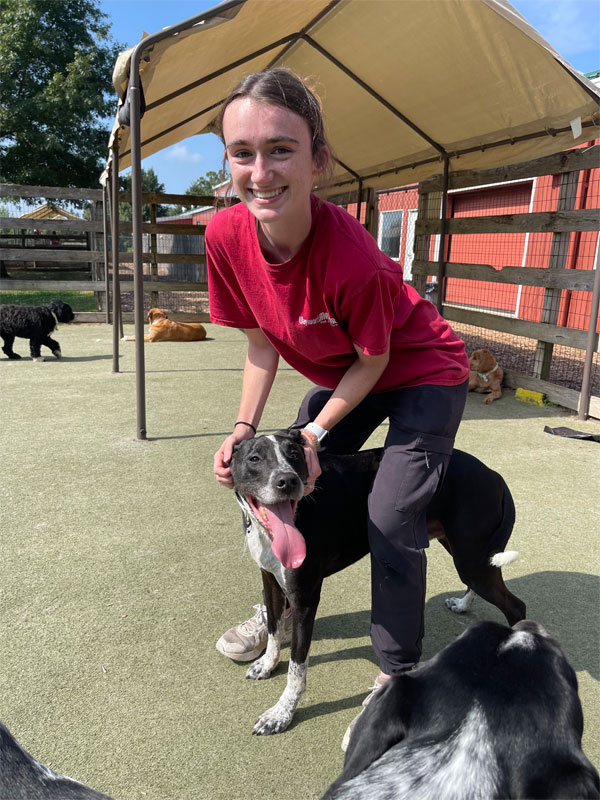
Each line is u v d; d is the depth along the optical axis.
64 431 5.45
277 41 6.53
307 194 1.98
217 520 3.81
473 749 1.22
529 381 7.03
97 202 12.24
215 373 7.90
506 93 6.11
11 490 4.19
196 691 2.44
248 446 2.15
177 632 2.77
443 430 2.27
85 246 19.42
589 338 6.01
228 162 2.00
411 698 1.37
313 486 2.19
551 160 6.72
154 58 4.73
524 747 1.20
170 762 2.10
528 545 3.63
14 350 9.62
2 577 3.15
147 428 5.57
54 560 3.32
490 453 5.13
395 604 2.23
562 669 1.34
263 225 2.03
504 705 1.26
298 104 1.89
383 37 6.07
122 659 2.59
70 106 20.47
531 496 4.29
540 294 11.34
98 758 2.10
